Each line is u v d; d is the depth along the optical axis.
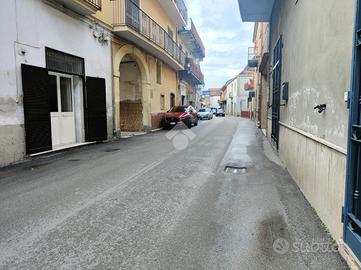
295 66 6.07
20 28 7.89
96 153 9.28
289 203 4.54
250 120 32.69
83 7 9.98
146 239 3.32
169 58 20.16
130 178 6.07
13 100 7.65
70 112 10.76
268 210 4.24
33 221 3.82
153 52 17.94
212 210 4.24
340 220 3.11
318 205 3.99
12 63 7.64
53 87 9.80
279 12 9.27
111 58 13.06
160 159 8.24
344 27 3.15
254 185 5.58
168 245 3.19
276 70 9.87
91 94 11.42
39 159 8.18
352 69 2.80
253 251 3.06
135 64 17.33
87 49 11.19
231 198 4.79
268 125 13.18
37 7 8.51
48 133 8.95
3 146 7.34
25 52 8.05
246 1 11.30
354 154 2.79
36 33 8.47
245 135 15.16
